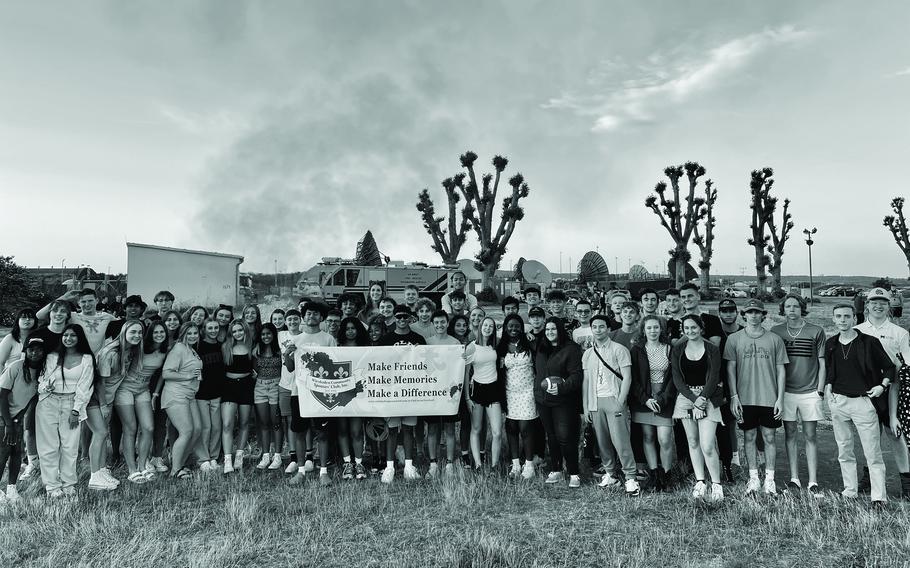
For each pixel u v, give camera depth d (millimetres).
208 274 20812
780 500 5859
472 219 40344
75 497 6270
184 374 7133
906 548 4691
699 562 4680
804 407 6211
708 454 6062
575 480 6629
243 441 7605
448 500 6145
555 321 6824
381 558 4832
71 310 7035
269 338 7516
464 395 7516
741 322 7656
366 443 8578
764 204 46750
